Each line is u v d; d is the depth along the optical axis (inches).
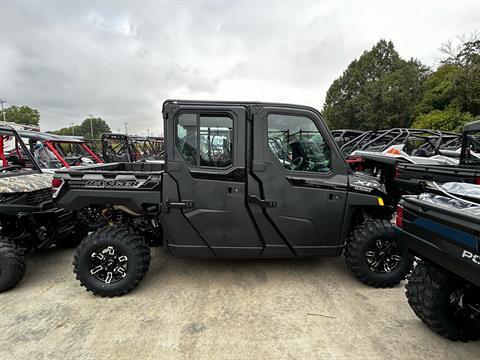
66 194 95.7
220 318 86.0
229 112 92.9
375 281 101.7
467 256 56.0
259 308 91.2
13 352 72.0
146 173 94.7
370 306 92.3
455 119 620.1
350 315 87.4
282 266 121.2
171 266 121.5
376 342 75.7
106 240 94.2
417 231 70.0
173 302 94.7
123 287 96.3
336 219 99.7
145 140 496.7
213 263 124.0
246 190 95.3
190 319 85.5
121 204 96.6
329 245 102.0
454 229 59.2
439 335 77.7
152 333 79.2
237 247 99.3
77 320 85.0
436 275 74.0
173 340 76.4
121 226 101.3
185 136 93.7
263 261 125.9
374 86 1053.8
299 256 102.3
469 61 638.5
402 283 107.4
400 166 143.0
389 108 997.8
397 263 102.4
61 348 73.4
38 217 115.5
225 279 110.4
